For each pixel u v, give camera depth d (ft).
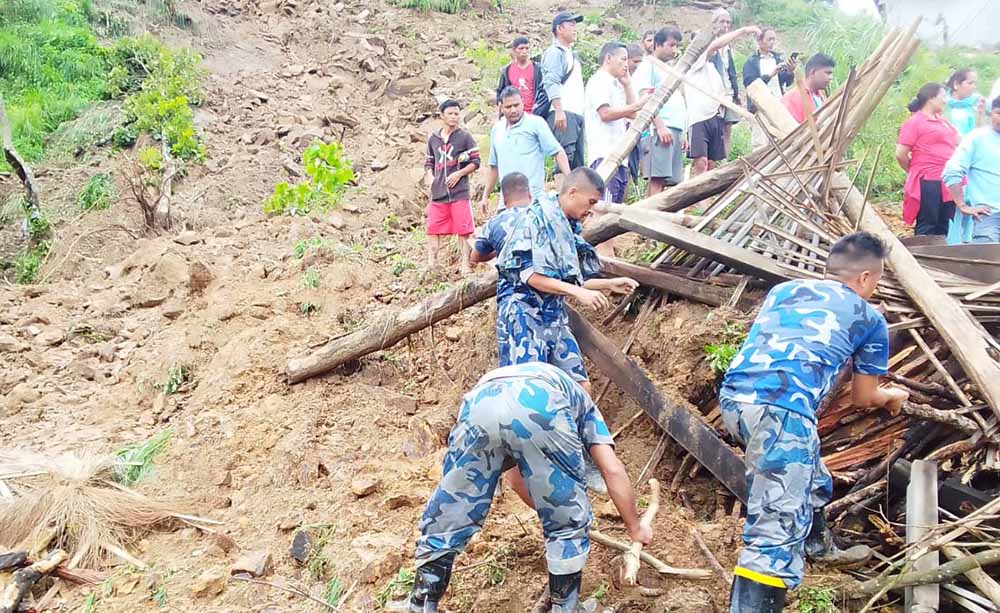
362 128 41.04
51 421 18.56
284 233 27.89
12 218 33.40
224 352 19.29
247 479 15.89
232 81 44.39
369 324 18.11
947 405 14.01
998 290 14.79
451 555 11.88
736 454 14.08
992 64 36.94
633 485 15.06
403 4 54.34
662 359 16.28
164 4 48.83
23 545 14.43
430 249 23.49
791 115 21.53
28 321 23.26
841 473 14.24
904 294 14.89
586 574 13.38
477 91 43.32
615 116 22.16
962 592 11.94
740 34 25.76
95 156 37.55
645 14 54.03
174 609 13.15
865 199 15.62
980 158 20.97
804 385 11.38
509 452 11.57
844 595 12.64
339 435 16.75
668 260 17.49
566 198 14.47
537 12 56.80
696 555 13.67
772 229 16.03
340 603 13.10
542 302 14.47
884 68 16.85
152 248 27.25
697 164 26.12
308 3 53.57
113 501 15.08
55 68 42.60
